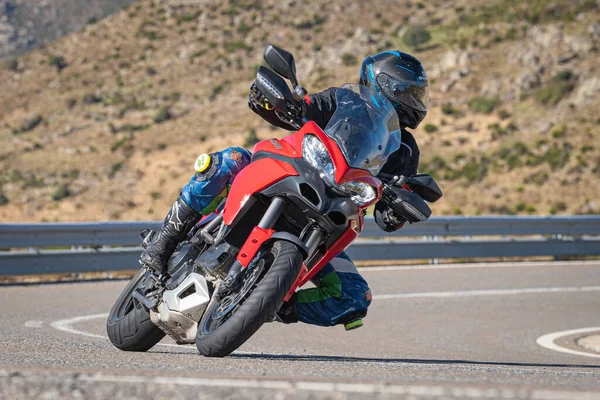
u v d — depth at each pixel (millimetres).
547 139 97312
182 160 117188
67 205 102000
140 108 151000
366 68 10469
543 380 6938
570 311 23547
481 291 26688
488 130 105750
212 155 10203
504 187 85062
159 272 10203
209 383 5809
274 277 8883
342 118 9711
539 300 25328
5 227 25156
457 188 87875
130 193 106688
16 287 24469
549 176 85500
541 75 117500
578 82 111812
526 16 137875
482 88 118875
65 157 127375
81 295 22953
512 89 115625
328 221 9195
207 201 10148
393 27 166875
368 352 15625
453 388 5633
